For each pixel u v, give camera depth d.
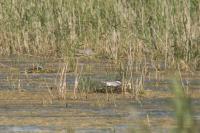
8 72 22.98
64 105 17.12
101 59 25.55
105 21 26.73
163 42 24.84
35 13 28.23
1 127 14.47
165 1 25.33
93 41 27.06
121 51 25.30
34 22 28.14
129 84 18.97
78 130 14.05
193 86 19.70
